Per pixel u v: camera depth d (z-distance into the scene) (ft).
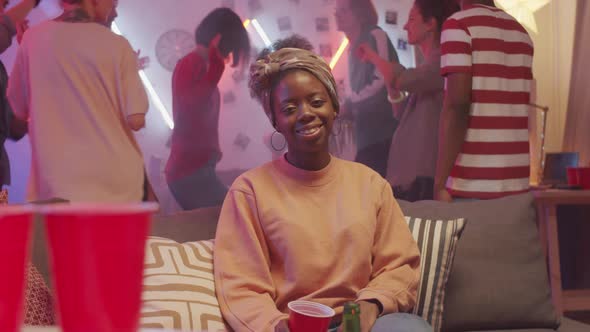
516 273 5.57
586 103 12.51
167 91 12.96
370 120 13.80
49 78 8.23
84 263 1.03
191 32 13.09
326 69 4.94
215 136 13.19
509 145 7.50
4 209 1.09
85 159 8.27
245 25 13.39
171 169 12.94
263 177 4.99
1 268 1.08
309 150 4.87
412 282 4.80
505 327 5.53
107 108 8.45
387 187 5.18
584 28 12.52
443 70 7.39
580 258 10.35
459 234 5.40
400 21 13.98
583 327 5.68
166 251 4.68
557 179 10.68
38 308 3.73
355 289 4.67
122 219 1.04
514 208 5.82
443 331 5.45
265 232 4.78
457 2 14.06
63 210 1.02
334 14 13.83
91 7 8.55
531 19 13.71
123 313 1.06
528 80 7.78
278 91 4.92
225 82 13.28
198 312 4.34
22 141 11.51
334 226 4.78
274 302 4.64
